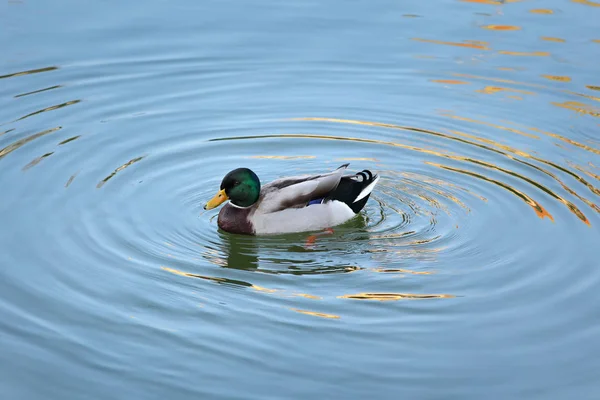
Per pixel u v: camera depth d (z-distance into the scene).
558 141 16.56
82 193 14.84
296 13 21.03
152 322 11.72
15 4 21.02
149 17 20.61
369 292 12.48
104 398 10.34
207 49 19.48
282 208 14.04
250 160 16.16
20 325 11.57
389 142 16.70
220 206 15.02
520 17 20.91
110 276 12.70
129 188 15.09
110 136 16.64
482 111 17.61
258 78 18.67
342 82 18.58
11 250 13.20
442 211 14.59
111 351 11.14
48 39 19.56
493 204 14.71
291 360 11.01
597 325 11.73
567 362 11.04
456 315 11.95
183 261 13.21
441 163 16.02
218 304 12.15
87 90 18.09
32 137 16.41
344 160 16.17
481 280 12.73
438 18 20.91
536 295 12.35
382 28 20.44
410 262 13.21
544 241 13.65
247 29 20.30
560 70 18.77
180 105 17.78
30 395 10.38
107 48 19.38
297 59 19.23
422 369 10.90
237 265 13.18
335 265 13.19
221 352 11.14
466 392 10.50
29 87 18.02
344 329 11.62
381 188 15.28
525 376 10.78
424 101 17.97
